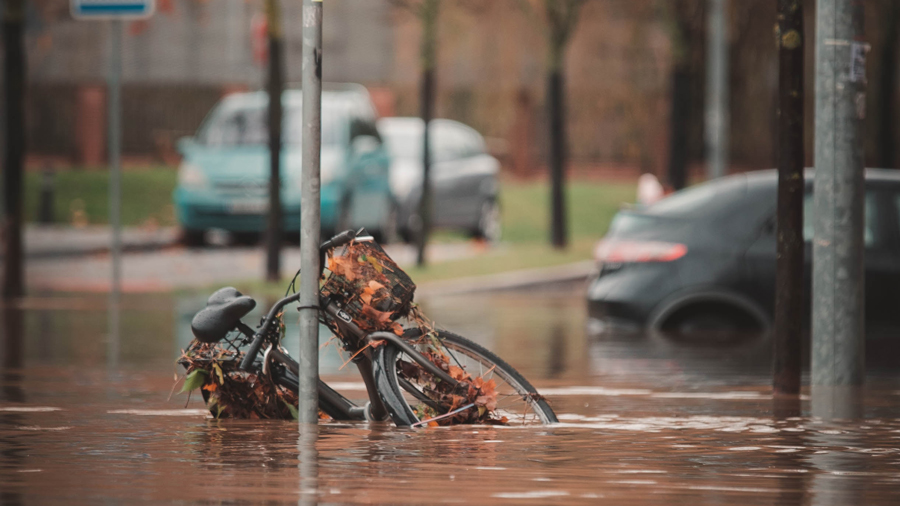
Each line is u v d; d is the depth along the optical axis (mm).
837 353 15445
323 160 38500
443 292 35438
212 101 65125
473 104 64625
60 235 44406
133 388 15383
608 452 10578
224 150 40125
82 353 19953
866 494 8953
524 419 12117
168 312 28344
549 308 30828
